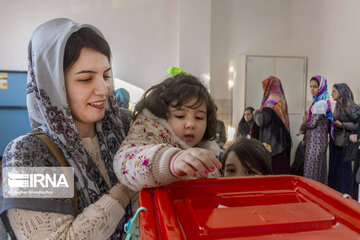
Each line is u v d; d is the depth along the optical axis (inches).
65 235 19.1
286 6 171.8
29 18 150.1
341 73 131.4
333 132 109.1
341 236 12.5
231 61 168.4
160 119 25.3
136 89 159.5
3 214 20.2
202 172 15.5
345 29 128.7
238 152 44.5
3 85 152.6
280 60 155.5
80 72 22.4
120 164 20.1
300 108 159.6
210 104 28.2
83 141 25.6
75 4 152.8
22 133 159.0
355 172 97.4
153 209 15.6
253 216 13.9
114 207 21.0
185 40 154.9
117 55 157.5
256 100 154.8
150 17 158.7
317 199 16.9
